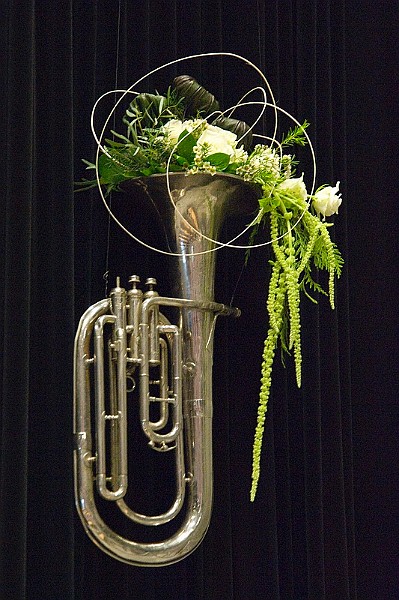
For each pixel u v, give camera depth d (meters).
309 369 3.49
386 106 3.95
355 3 3.96
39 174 3.01
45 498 2.89
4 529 2.72
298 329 2.86
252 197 2.97
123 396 2.81
